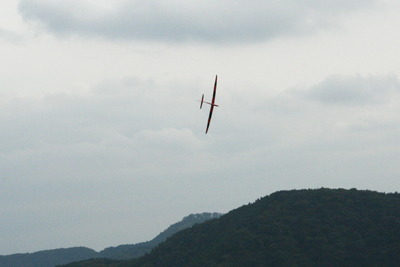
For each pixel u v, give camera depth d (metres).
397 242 176.50
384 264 163.50
